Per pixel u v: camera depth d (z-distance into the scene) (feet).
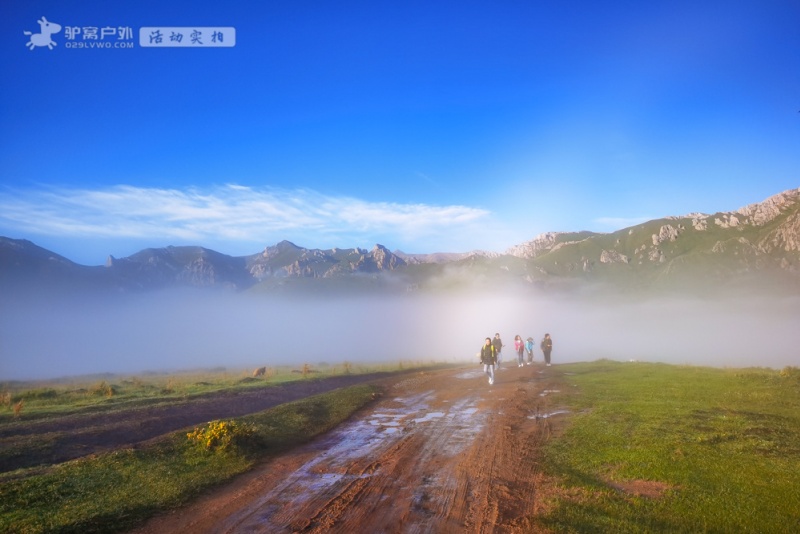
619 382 74.38
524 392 68.18
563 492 29.78
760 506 26.21
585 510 26.66
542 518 25.52
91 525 25.36
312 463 37.70
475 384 79.41
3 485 30.22
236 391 73.72
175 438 41.65
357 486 31.89
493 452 39.04
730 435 39.91
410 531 24.61
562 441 41.34
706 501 27.12
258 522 26.14
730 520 24.79
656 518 25.38
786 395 57.72
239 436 40.45
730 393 59.77
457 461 36.96
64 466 34.63
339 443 44.09
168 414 54.49
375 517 26.50
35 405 66.64
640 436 40.47
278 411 53.93
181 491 30.60
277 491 31.22
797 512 25.27
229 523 26.07
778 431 40.96
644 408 51.93
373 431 48.60
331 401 62.75
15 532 24.27
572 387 72.23
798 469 31.68
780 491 28.09
